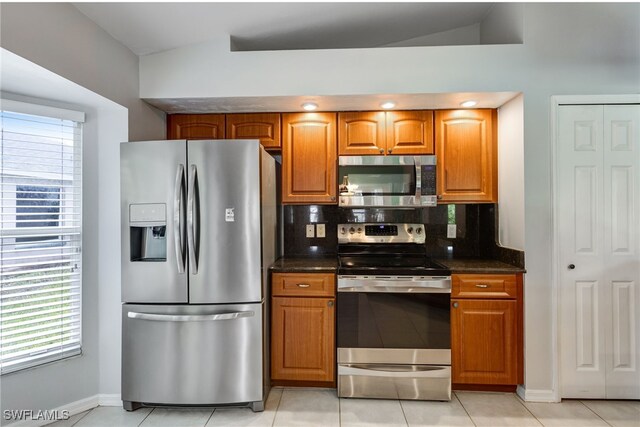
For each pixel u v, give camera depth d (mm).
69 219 2123
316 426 1962
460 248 2865
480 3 2443
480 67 2229
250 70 2287
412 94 2260
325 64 2273
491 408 2135
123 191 2078
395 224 2834
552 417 2039
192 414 2084
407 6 2299
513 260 2346
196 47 2303
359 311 2258
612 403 2184
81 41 1843
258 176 2074
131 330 2088
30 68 1619
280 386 2406
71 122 2131
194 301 2061
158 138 2541
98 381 2205
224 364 2068
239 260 2072
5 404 1869
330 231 2918
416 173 2475
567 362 2223
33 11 1564
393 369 2232
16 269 1936
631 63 2195
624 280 2207
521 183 2244
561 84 2207
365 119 2586
